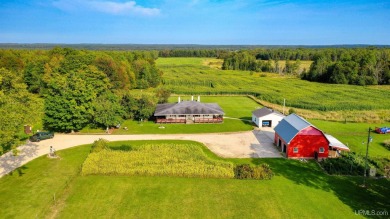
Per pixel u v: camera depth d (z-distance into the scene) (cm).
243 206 3659
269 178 4403
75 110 6266
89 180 4231
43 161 4869
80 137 6197
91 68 8138
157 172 4388
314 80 16512
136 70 13725
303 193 4003
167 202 3709
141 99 7688
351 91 12744
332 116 8469
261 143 6103
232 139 6319
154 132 6681
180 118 7488
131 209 3550
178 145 5525
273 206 3672
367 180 4450
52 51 13875
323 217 3462
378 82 15062
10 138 3938
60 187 4019
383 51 17575
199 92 12206
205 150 5600
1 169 4531
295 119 5862
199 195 3888
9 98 4241
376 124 7719
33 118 4538
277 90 12925
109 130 6738
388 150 5759
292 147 5288
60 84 6319
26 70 10781
